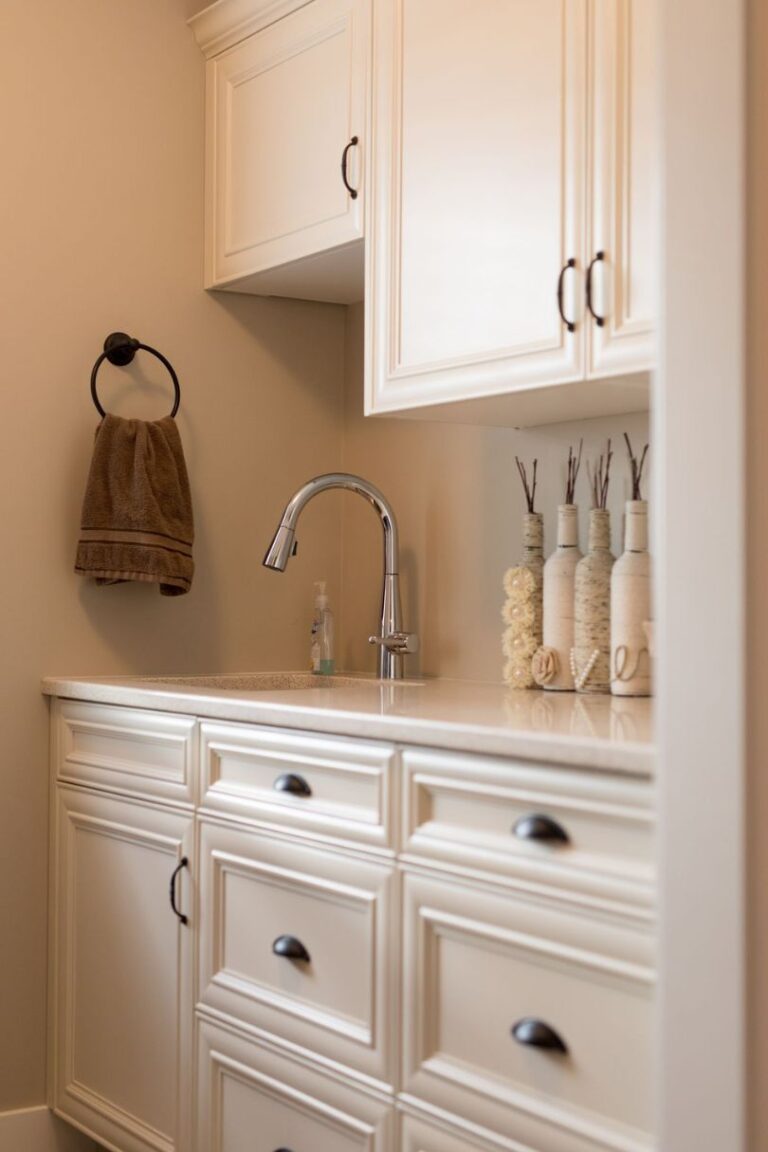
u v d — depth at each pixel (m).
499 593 2.65
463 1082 1.70
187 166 2.92
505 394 2.12
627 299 1.91
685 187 1.29
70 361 2.77
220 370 2.96
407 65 2.31
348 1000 1.92
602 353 1.94
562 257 2.00
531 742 1.60
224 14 2.80
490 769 1.68
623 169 1.92
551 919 1.59
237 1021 2.15
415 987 1.79
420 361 2.27
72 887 2.66
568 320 1.99
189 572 2.74
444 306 2.22
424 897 1.78
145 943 2.42
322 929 1.98
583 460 2.46
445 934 1.76
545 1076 1.60
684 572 1.29
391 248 2.34
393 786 1.84
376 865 1.87
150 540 2.66
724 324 1.25
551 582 2.35
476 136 2.16
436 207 2.24
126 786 2.47
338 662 3.12
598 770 1.53
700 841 1.26
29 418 2.72
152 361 2.87
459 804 1.75
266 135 2.74
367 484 2.71
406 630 2.89
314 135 2.59
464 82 2.19
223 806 2.21
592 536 2.30
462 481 2.76
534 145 2.05
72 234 2.77
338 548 3.13
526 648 2.41
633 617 2.18
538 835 1.60
